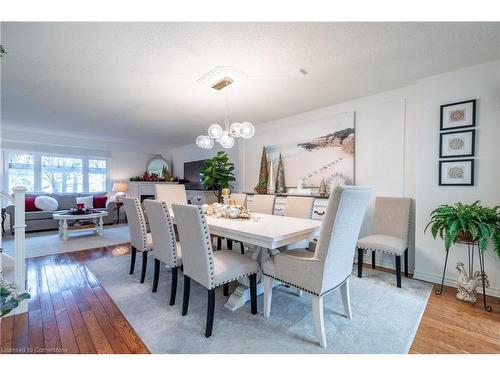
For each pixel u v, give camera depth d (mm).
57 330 1671
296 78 2617
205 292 2299
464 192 2377
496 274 2221
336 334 1638
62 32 1812
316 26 1747
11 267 2156
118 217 6254
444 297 2191
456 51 2080
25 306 1911
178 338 1588
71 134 5637
